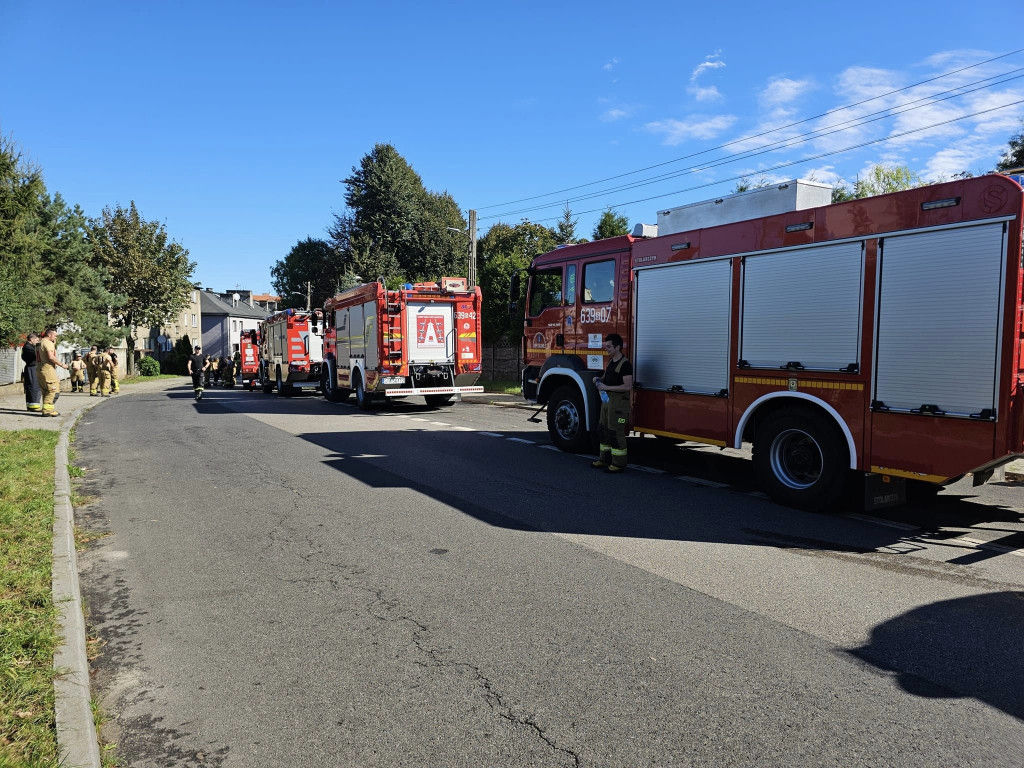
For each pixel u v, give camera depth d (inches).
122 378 1734.7
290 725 119.6
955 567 196.7
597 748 110.7
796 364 255.6
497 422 565.9
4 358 975.6
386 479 324.8
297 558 210.7
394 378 647.8
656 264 322.0
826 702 124.0
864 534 229.5
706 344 295.3
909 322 220.1
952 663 138.6
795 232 256.5
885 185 1368.1
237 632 158.4
